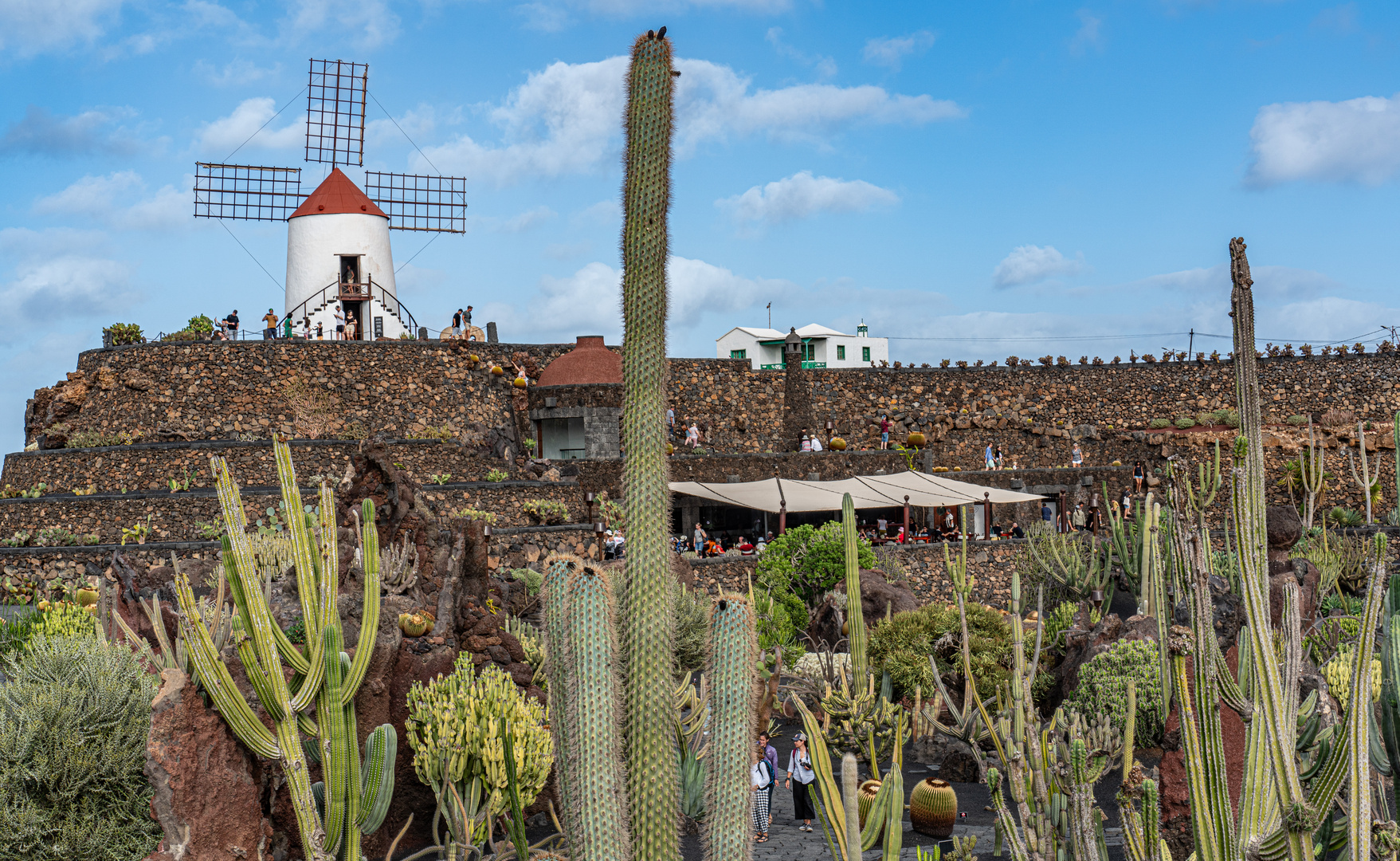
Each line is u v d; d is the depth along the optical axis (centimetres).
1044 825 993
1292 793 639
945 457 5350
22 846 1148
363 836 1487
